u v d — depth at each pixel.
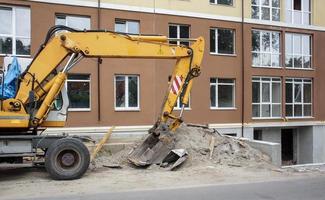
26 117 11.59
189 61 13.52
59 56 12.23
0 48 21.92
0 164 12.09
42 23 22.56
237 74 28.03
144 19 25.08
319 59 31.48
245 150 15.02
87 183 10.94
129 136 20.31
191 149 14.27
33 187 10.45
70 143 11.52
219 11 27.53
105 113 23.89
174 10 25.97
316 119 31.12
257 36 29.19
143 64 24.78
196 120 26.42
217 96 27.53
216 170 12.81
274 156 14.88
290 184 10.78
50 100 11.90
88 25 23.83
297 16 31.09
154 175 12.09
